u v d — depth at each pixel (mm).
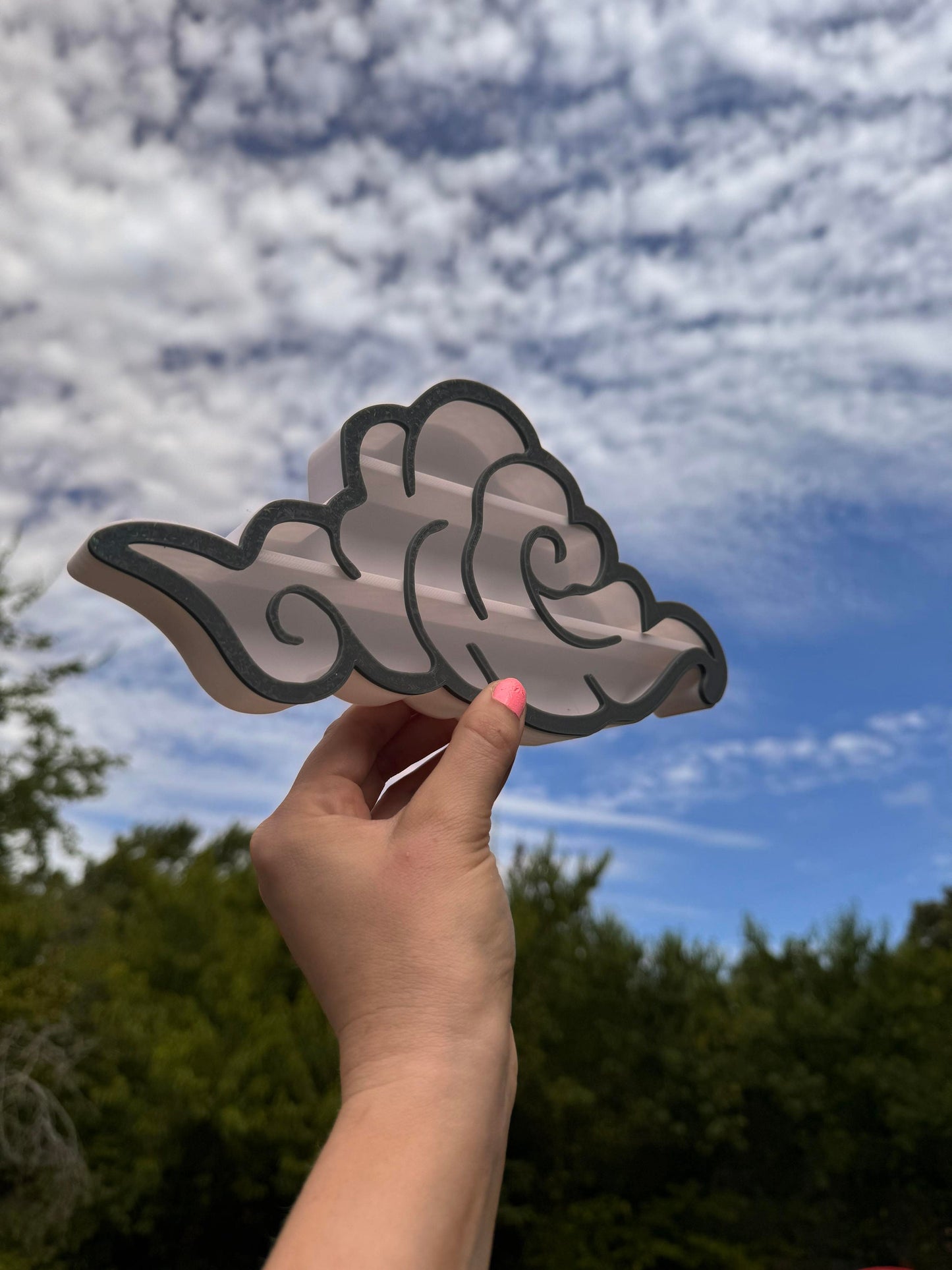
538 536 1303
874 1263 7570
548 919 9086
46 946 7566
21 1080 6348
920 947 9703
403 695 1089
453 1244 557
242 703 1028
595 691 1310
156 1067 6621
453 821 777
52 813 13172
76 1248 6312
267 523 1035
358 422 1147
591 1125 7863
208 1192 6645
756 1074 8250
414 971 707
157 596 970
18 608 13625
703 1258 7270
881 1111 8039
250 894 9586
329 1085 6871
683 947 8961
